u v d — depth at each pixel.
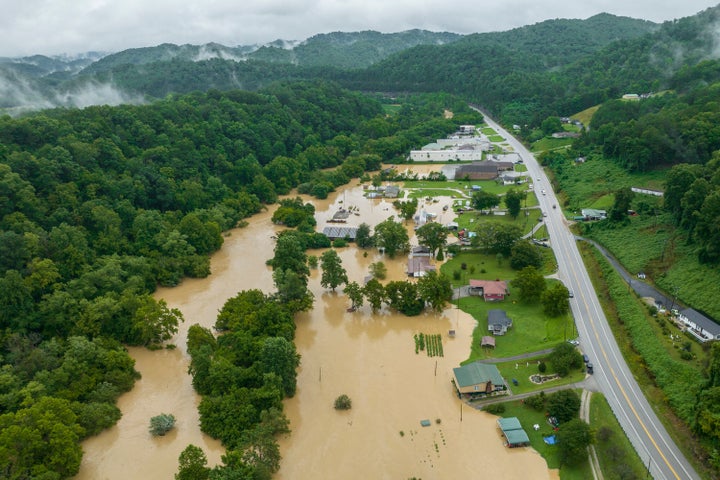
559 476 90.69
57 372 110.88
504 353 126.50
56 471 90.94
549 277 160.25
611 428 98.25
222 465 94.12
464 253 183.25
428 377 119.44
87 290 140.12
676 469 88.81
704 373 105.44
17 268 137.75
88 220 173.12
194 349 119.38
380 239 186.00
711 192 146.75
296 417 107.31
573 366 117.75
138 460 98.06
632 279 150.88
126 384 117.31
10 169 163.25
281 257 167.62
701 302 129.12
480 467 93.44
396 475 92.44
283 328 127.12
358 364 125.06
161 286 167.50
